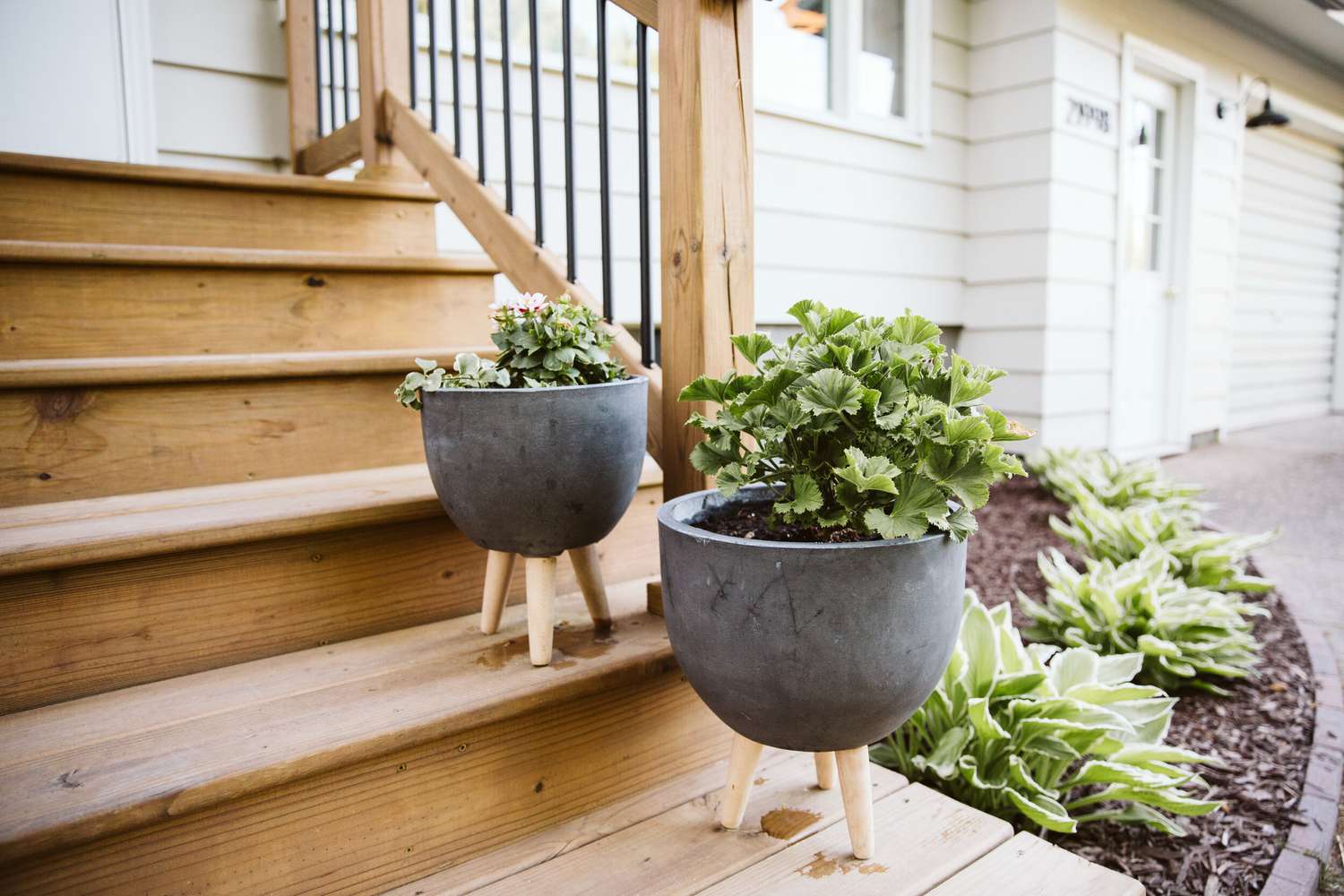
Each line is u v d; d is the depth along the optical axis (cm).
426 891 88
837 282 355
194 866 79
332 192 180
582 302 141
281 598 108
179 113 225
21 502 112
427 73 242
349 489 120
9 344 131
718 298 111
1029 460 373
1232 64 493
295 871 84
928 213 387
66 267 135
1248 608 190
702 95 107
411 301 168
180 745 83
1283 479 417
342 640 113
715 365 112
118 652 98
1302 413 732
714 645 80
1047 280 379
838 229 353
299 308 156
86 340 137
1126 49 406
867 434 86
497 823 95
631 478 104
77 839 71
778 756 112
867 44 365
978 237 402
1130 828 131
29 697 93
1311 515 345
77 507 110
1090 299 407
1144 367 468
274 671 102
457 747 92
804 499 82
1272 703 173
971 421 77
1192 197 470
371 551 114
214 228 170
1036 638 199
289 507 109
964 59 395
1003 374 89
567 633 113
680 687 110
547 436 95
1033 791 118
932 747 135
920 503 79
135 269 140
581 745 101
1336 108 630
